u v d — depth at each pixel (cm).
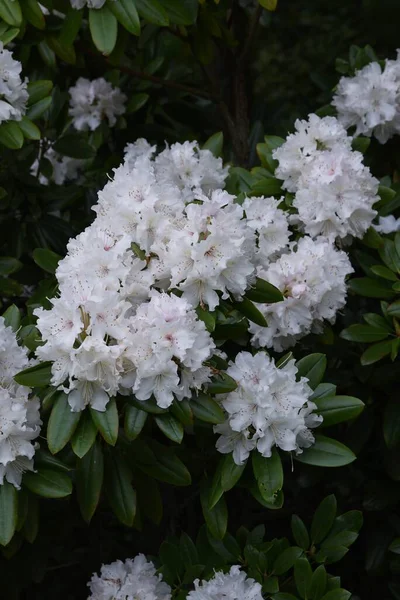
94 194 398
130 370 221
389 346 281
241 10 410
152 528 330
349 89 349
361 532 341
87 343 212
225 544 273
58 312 220
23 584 298
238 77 409
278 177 309
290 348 299
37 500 257
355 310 343
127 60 431
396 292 293
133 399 226
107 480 245
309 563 257
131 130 417
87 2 308
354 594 340
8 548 260
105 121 410
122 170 257
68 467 237
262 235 284
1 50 305
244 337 282
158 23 304
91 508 236
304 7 685
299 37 682
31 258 384
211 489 247
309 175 297
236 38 411
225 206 245
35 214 373
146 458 245
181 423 225
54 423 222
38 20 315
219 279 232
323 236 292
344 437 319
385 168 372
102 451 245
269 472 235
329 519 271
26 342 238
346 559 344
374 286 294
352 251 321
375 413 321
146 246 236
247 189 322
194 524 328
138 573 274
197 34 372
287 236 286
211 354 234
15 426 223
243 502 324
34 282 365
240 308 246
